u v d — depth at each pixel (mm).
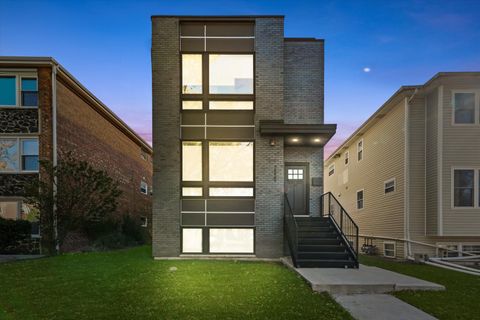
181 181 12031
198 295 6621
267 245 11828
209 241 11938
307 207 12805
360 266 9992
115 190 14078
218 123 12172
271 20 12359
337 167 25156
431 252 13820
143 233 22047
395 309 5914
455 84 13406
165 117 12078
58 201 12922
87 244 16750
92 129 17750
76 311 5609
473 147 13281
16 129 14172
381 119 17094
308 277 7914
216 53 12289
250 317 5340
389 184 16047
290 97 12922
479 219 13086
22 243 13719
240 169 12109
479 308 6105
